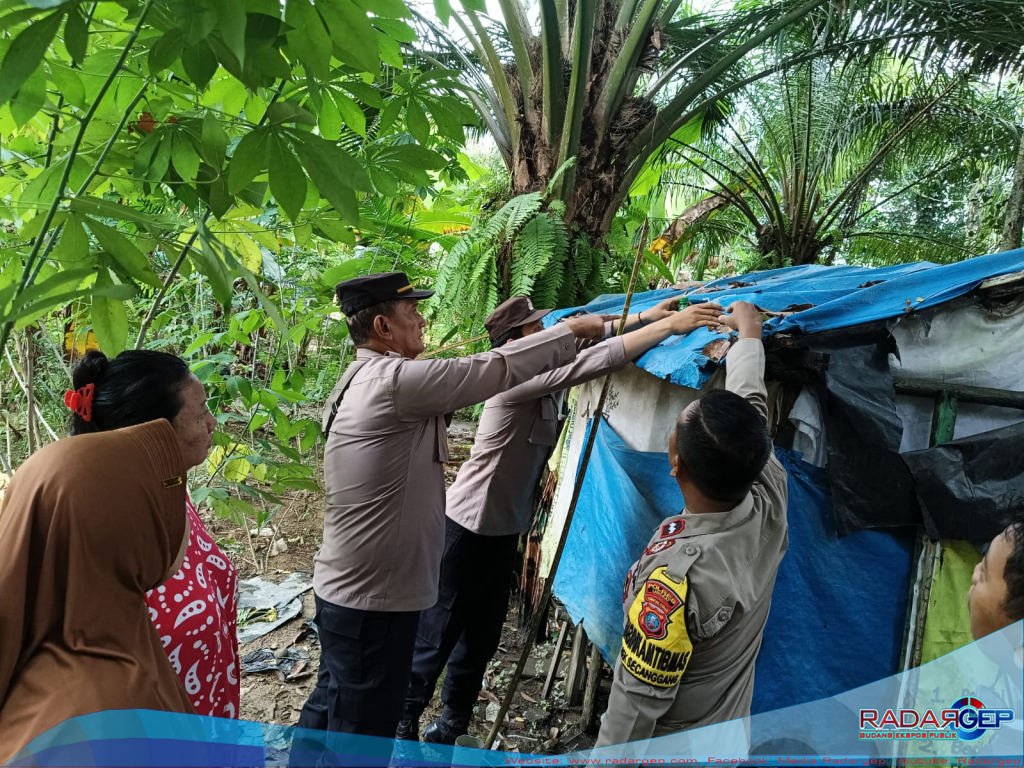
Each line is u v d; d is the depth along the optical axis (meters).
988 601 0.93
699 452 1.20
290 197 1.14
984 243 6.57
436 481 1.82
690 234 6.68
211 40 1.01
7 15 0.92
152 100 1.39
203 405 1.45
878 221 7.43
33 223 1.17
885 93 5.63
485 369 1.65
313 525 4.45
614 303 2.89
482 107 4.28
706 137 6.03
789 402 1.81
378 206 4.02
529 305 2.55
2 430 3.28
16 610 1.07
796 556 1.78
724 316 1.68
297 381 2.68
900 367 1.76
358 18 1.03
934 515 1.66
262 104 1.51
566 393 3.31
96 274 1.33
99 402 1.32
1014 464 1.70
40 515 1.10
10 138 1.57
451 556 2.31
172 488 1.26
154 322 2.89
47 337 2.54
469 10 1.22
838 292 2.04
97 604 1.13
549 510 3.18
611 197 4.12
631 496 2.18
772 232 6.27
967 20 3.90
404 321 1.87
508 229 3.64
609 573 2.28
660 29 4.04
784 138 5.86
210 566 1.67
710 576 1.16
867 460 1.67
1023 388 1.74
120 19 1.29
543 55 3.71
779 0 4.39
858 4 3.95
